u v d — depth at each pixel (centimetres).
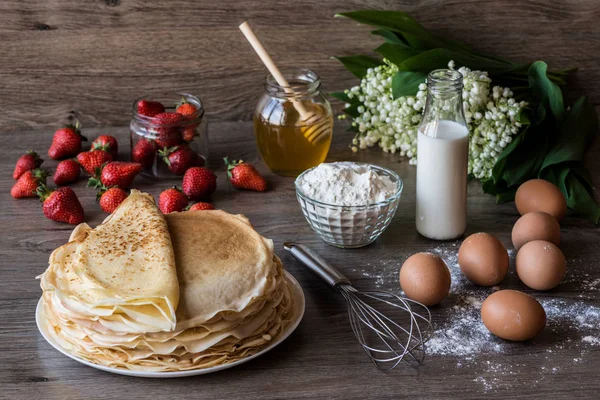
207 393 106
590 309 117
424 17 156
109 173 140
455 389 106
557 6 156
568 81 161
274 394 106
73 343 108
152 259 109
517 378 108
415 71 146
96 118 161
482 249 119
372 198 126
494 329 111
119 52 157
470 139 143
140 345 106
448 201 128
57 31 155
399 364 110
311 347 112
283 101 142
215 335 106
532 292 120
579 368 109
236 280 108
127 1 154
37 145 155
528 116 144
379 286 121
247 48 158
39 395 106
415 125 149
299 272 124
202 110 146
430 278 115
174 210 136
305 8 156
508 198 139
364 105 156
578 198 137
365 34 158
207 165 149
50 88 158
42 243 130
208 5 155
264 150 145
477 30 157
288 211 138
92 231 115
